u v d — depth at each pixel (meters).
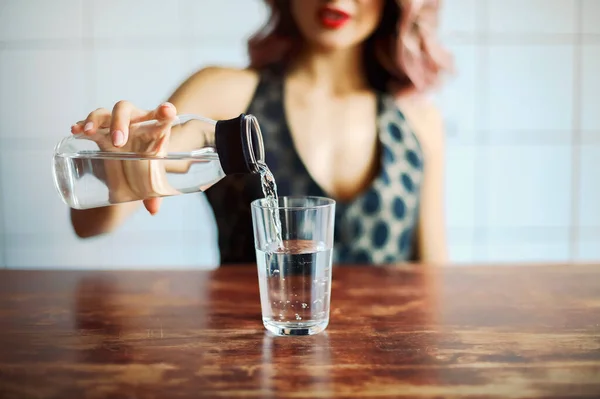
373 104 1.25
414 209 1.23
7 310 0.77
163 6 1.79
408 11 1.20
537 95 1.81
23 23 1.81
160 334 0.69
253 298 0.81
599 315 0.74
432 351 0.65
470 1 1.77
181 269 0.94
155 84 1.83
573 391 0.57
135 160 0.74
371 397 0.56
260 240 0.68
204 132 0.74
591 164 1.83
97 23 1.81
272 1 1.24
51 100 1.84
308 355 0.64
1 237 1.92
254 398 0.56
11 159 1.88
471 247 1.86
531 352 0.65
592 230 1.86
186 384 0.58
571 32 1.78
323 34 1.19
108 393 0.57
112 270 0.93
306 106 1.23
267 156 1.20
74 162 0.76
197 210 1.86
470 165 1.83
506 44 1.79
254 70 1.27
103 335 0.69
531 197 1.84
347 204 1.19
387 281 0.88
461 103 1.81
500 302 0.79
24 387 0.58
